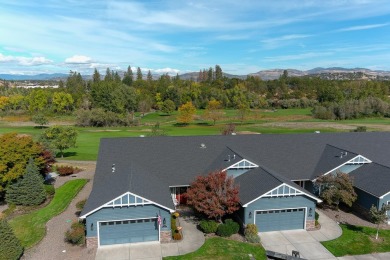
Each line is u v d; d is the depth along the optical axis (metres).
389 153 37.25
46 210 30.92
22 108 130.12
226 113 120.44
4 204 33.34
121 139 36.47
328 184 30.77
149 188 27.17
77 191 36.00
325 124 91.44
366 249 24.08
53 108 127.81
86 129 88.31
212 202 25.94
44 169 37.72
